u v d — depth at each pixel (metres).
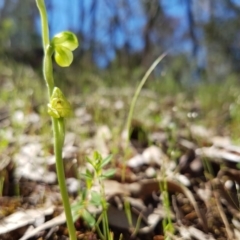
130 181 0.18
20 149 0.22
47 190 0.17
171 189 0.17
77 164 0.20
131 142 0.25
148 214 0.15
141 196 0.16
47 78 0.09
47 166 0.20
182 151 0.22
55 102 0.09
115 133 0.26
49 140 0.24
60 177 0.10
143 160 0.21
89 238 0.13
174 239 0.13
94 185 0.16
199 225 0.15
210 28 1.28
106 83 0.56
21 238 0.13
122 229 0.14
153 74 0.72
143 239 0.14
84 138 0.26
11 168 0.19
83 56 1.07
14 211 0.15
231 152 0.21
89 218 0.12
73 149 0.23
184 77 0.78
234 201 0.17
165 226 0.14
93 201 0.12
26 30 1.03
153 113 0.37
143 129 0.26
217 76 1.23
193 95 0.61
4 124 0.29
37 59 1.01
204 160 0.20
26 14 1.07
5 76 0.54
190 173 0.19
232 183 0.18
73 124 0.30
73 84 0.54
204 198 0.17
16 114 0.32
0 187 0.17
